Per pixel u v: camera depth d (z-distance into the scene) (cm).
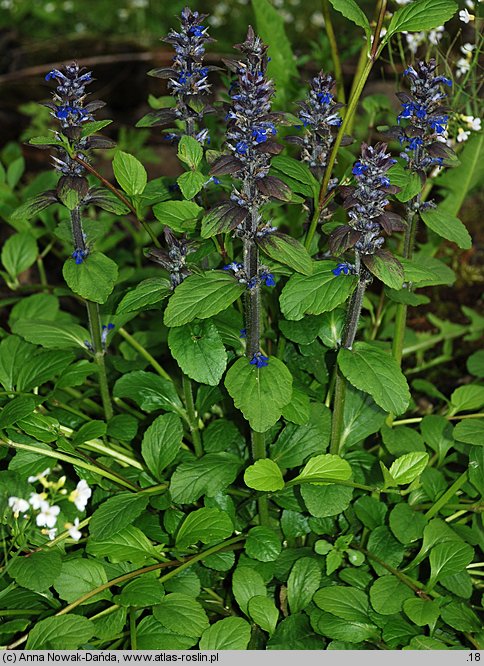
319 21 149
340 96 80
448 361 91
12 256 84
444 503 71
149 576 68
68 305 96
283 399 66
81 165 68
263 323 75
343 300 64
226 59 64
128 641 68
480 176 85
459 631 69
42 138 66
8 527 69
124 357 82
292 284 65
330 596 68
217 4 158
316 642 67
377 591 67
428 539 69
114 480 71
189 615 66
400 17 66
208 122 85
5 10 156
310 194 68
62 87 66
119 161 68
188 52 67
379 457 77
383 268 64
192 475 70
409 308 95
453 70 86
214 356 67
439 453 75
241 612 71
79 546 73
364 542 72
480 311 94
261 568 70
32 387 72
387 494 73
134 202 70
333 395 75
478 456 70
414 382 81
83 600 66
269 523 73
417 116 68
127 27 157
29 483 70
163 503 71
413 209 70
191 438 77
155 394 74
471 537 71
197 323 67
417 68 69
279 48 87
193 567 72
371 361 66
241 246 76
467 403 76
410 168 69
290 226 85
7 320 93
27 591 69
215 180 68
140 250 93
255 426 65
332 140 70
